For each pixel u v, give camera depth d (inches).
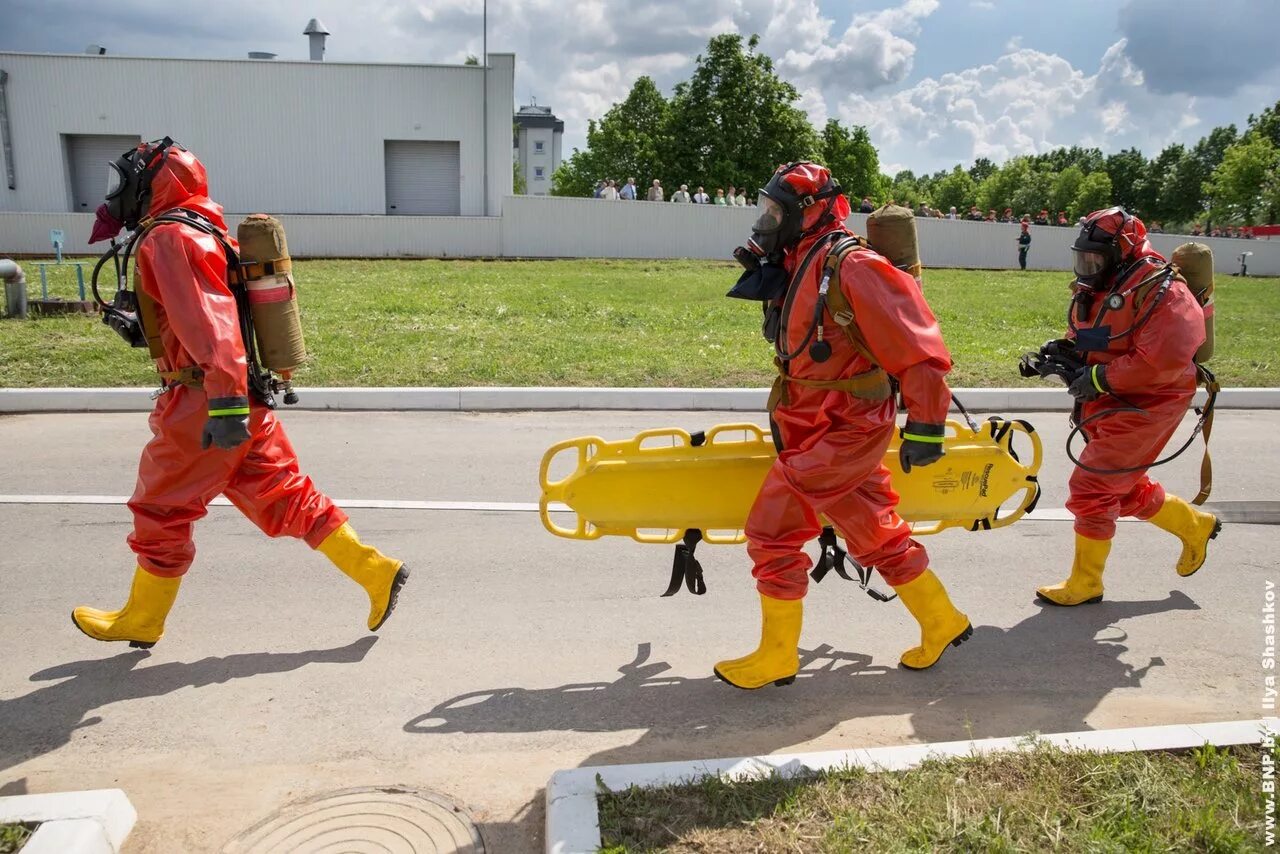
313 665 161.2
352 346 442.9
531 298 650.8
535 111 3634.4
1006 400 381.7
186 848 114.0
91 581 194.2
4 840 103.6
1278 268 1409.9
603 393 363.3
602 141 2082.9
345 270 854.5
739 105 1723.7
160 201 143.0
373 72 1211.9
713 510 156.6
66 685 153.2
